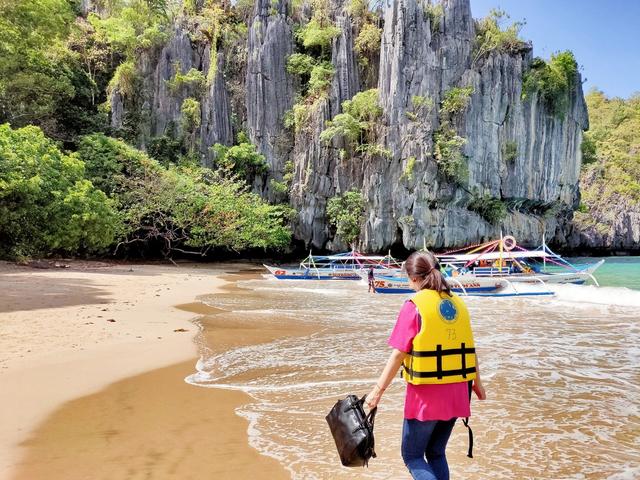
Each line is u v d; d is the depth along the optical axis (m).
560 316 14.92
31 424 5.30
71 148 42.44
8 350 8.46
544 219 55.16
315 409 5.88
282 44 50.62
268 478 4.04
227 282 25.98
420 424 3.30
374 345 9.81
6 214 26.28
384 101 45.84
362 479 4.03
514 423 5.46
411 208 44.41
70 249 30.38
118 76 46.56
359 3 51.31
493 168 48.25
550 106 53.56
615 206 73.56
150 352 8.87
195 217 39.53
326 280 29.22
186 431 5.14
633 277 31.14
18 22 36.19
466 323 3.42
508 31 50.78
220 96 48.84
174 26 50.84
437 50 47.09
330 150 46.59
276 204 47.84
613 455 4.60
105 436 4.98
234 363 8.26
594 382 7.20
